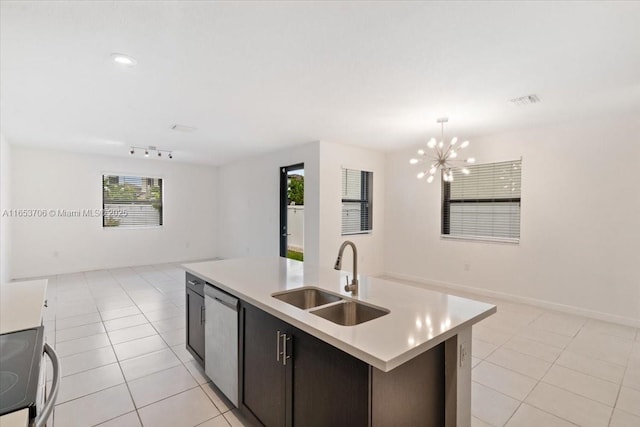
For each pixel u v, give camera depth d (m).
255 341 1.79
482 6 1.71
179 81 2.71
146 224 6.97
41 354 1.03
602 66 2.39
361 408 1.17
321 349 1.36
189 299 2.65
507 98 3.07
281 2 1.68
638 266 3.45
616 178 3.58
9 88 2.85
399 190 5.77
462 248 4.92
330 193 5.12
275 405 1.64
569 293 3.90
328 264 5.10
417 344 1.17
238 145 5.39
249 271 2.49
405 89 2.87
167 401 2.12
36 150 5.62
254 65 2.42
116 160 6.49
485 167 4.70
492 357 2.74
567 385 2.32
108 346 2.92
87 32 1.96
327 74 2.57
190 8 1.72
